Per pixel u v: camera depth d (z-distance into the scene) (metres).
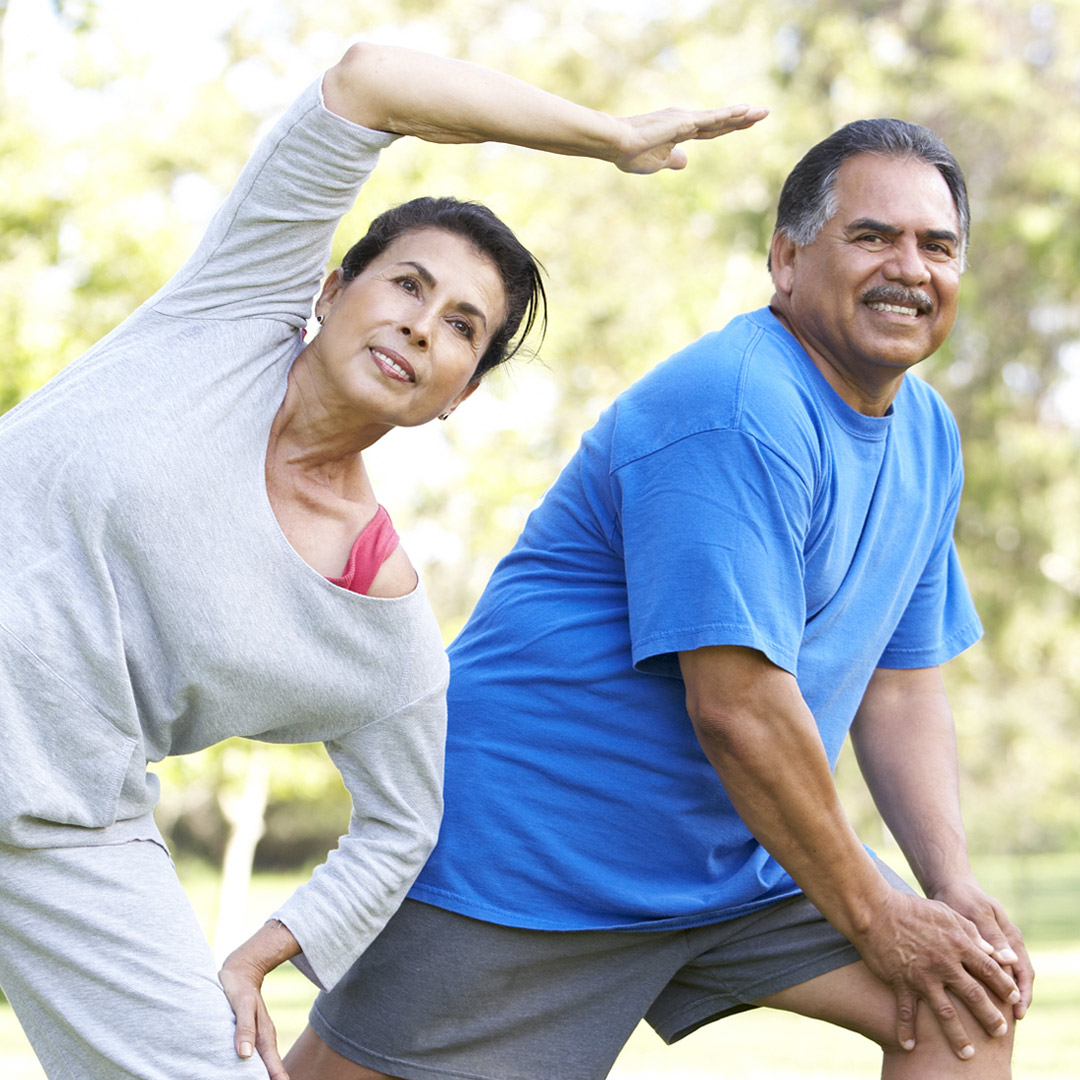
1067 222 31.64
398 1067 5.89
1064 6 32.88
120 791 4.75
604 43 36.66
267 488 5.03
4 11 22.09
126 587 4.73
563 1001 5.90
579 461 6.04
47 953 4.69
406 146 24.39
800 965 5.95
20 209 21.05
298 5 35.28
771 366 5.59
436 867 5.83
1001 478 31.44
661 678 5.74
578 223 33.25
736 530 5.30
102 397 4.77
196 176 30.19
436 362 4.98
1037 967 27.22
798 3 34.78
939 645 6.64
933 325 5.70
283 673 4.93
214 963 4.92
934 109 33.06
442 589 33.16
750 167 33.28
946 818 6.32
